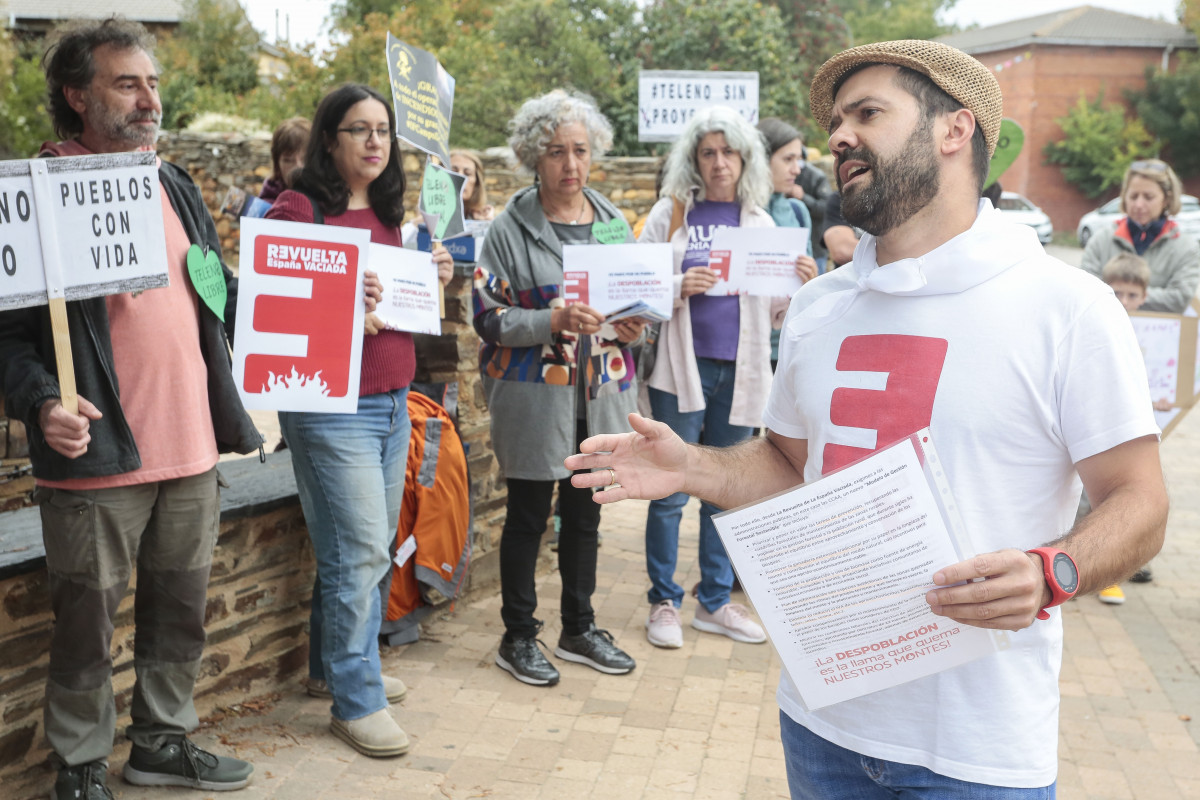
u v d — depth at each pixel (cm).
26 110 2120
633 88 1758
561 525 388
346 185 320
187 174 284
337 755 317
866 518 141
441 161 376
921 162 149
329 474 312
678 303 391
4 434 390
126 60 257
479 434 444
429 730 336
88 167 236
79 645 261
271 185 467
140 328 259
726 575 425
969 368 144
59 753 262
